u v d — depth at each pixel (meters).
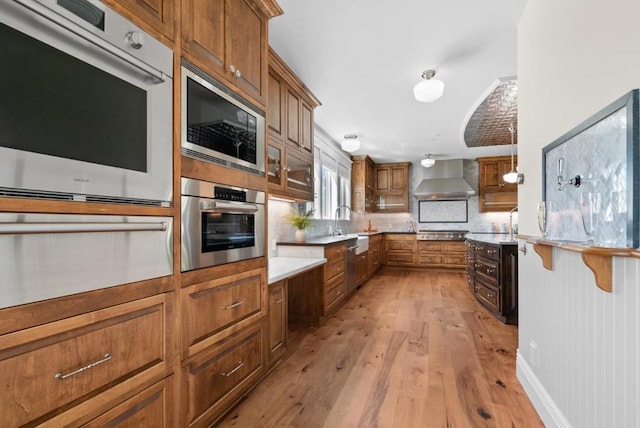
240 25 1.83
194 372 1.46
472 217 7.07
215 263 1.60
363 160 6.49
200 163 1.50
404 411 1.79
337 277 3.79
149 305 1.22
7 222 0.81
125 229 1.09
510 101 3.54
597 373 1.20
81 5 0.96
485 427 1.65
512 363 2.39
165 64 1.29
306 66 2.79
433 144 5.59
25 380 0.85
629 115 1.02
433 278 6.00
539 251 1.65
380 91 3.31
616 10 1.12
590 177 1.28
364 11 2.06
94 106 1.02
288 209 3.83
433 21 2.16
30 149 0.86
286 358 2.49
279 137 2.68
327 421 1.70
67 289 0.94
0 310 0.80
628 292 1.01
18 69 0.83
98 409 1.03
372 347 2.71
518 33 2.19
